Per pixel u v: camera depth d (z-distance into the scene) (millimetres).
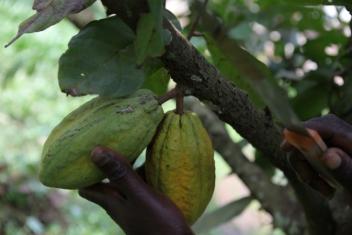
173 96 980
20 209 3789
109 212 963
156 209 925
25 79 4715
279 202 1462
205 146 994
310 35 1718
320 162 830
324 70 1426
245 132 1044
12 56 4391
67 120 971
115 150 938
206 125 1481
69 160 938
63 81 911
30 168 3912
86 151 935
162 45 851
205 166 996
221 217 1528
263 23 1675
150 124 957
